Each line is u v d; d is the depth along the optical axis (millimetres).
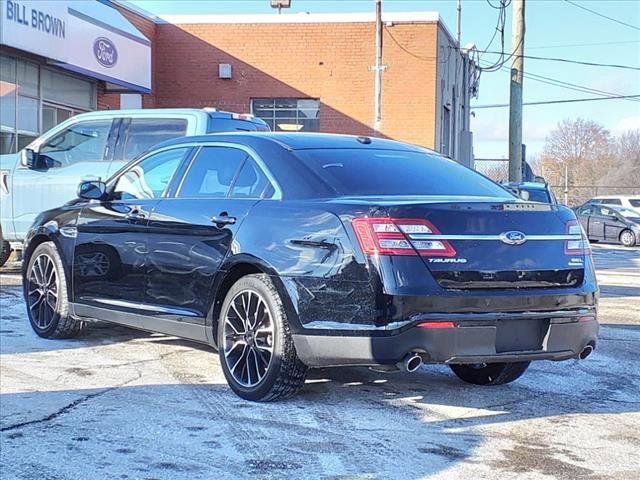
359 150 5816
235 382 5359
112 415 4941
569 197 59844
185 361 6391
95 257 6574
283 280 4977
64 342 7035
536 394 5781
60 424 4754
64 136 10172
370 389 5742
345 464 4203
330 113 22203
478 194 5570
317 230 4918
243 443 4480
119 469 4074
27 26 13766
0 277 10984
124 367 6160
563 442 4691
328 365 4863
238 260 5285
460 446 4559
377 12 20219
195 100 22562
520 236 4906
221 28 22391
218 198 5723
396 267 4621
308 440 4559
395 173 5539
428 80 21734
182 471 4062
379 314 4609
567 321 5020
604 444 4672
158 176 6375
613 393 5855
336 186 5207
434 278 4664
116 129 9797
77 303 6773
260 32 22281
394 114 21938
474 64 28984
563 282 5047
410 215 4688
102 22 16688
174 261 5828
